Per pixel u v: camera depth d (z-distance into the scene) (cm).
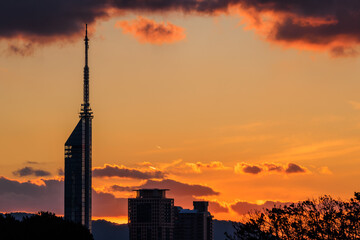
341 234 17838
